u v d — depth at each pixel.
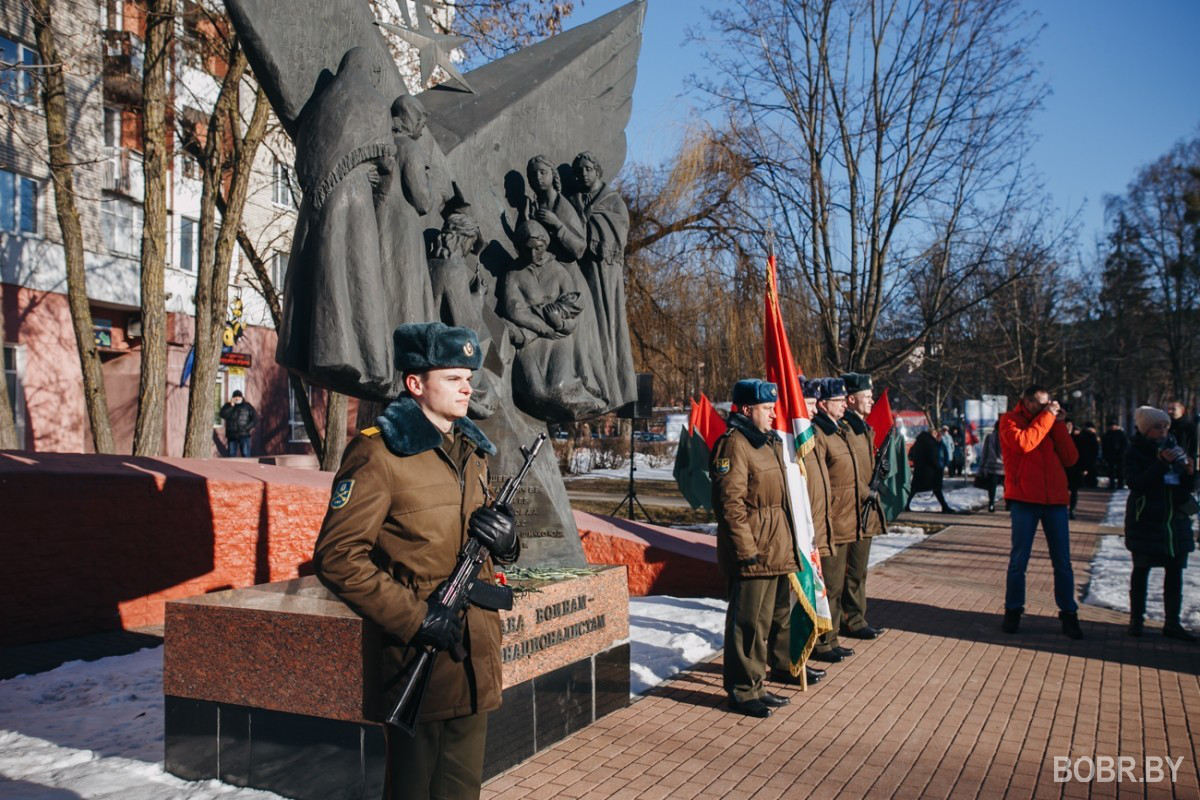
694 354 22.97
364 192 5.05
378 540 2.96
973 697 6.23
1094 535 16.77
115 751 4.93
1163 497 8.07
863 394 8.17
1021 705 6.05
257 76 5.25
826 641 7.20
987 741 5.33
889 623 8.70
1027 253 19.69
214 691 4.46
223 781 4.43
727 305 21.86
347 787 4.14
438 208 6.14
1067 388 44.84
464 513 3.06
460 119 6.80
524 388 6.81
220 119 14.73
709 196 22.05
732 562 5.72
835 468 7.38
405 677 2.90
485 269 6.73
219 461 9.80
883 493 9.69
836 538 7.27
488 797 4.35
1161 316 48.03
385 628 2.80
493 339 6.57
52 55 12.94
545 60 7.60
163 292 12.34
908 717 5.76
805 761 4.95
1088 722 5.71
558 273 7.00
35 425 21.05
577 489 26.44
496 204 6.85
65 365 21.89
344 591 2.79
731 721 5.59
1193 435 11.97
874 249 17.98
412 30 6.32
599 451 34.09
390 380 5.07
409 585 2.95
